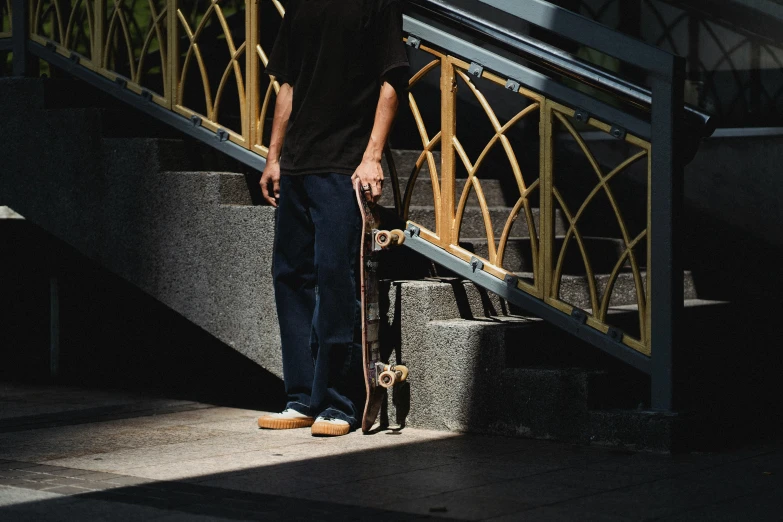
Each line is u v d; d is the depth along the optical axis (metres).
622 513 3.51
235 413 5.75
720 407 5.47
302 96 5.09
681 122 4.64
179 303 5.89
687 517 3.46
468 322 5.19
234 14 7.96
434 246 5.38
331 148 4.99
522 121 7.32
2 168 6.47
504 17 7.57
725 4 6.50
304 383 5.26
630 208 6.91
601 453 4.55
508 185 7.01
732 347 5.72
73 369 7.31
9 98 6.44
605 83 4.80
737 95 6.55
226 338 5.75
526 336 5.09
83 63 6.46
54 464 4.30
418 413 5.21
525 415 4.91
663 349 4.66
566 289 5.59
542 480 4.02
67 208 6.25
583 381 4.75
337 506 3.59
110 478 4.03
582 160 7.07
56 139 6.27
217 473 4.13
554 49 4.99
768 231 6.39
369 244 5.00
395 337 5.28
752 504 3.63
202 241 5.80
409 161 6.88
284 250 5.22
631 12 7.03
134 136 6.36
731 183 6.51
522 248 6.10
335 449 4.66
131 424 5.36
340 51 4.99
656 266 4.67
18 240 7.58
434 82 7.73
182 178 5.85
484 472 4.16
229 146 5.89
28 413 5.73
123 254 6.07
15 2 6.69
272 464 4.32
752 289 6.41
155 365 7.38
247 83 5.84
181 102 6.12
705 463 4.34
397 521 3.40
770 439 4.93
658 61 4.62
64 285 7.28
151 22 6.25
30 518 3.42
